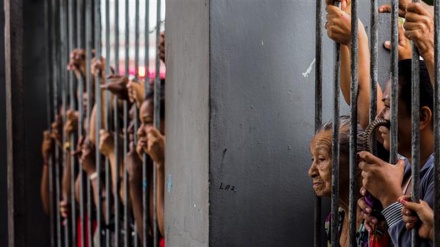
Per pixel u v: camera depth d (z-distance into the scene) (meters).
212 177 2.47
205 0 2.47
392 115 1.99
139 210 3.47
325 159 2.28
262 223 2.53
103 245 3.87
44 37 4.66
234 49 2.48
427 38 1.92
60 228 4.42
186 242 2.66
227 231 2.49
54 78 4.49
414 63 1.94
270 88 2.53
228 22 2.47
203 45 2.50
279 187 2.55
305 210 2.59
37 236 4.66
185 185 2.67
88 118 4.06
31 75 4.64
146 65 3.46
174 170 2.78
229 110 2.48
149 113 3.30
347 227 2.37
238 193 2.50
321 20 2.33
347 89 2.40
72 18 4.33
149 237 3.45
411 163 1.99
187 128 2.65
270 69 2.53
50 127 4.56
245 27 2.49
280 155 2.55
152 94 3.36
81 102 4.16
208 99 2.46
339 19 2.24
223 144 2.48
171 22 2.80
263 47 2.52
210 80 2.46
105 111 3.88
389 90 2.09
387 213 1.97
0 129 4.34
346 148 2.27
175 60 2.76
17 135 3.60
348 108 2.65
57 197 4.43
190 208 2.62
